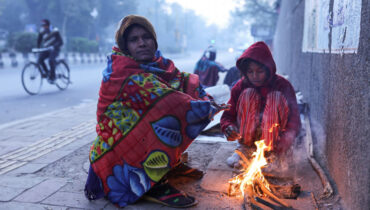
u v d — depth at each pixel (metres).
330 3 3.16
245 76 2.93
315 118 3.92
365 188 1.91
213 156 3.43
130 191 2.41
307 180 2.78
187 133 2.43
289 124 2.91
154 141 2.34
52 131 4.69
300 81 5.86
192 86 2.68
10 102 7.46
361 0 2.08
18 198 2.53
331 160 2.78
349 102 2.29
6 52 28.56
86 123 5.20
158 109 2.32
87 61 28.53
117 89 2.35
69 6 50.50
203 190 2.64
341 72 2.59
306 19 5.14
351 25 2.31
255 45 2.79
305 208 2.28
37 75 8.74
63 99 7.98
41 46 9.26
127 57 2.42
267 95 2.87
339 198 2.40
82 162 3.37
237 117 3.04
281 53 14.09
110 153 2.40
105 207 2.40
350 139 2.22
